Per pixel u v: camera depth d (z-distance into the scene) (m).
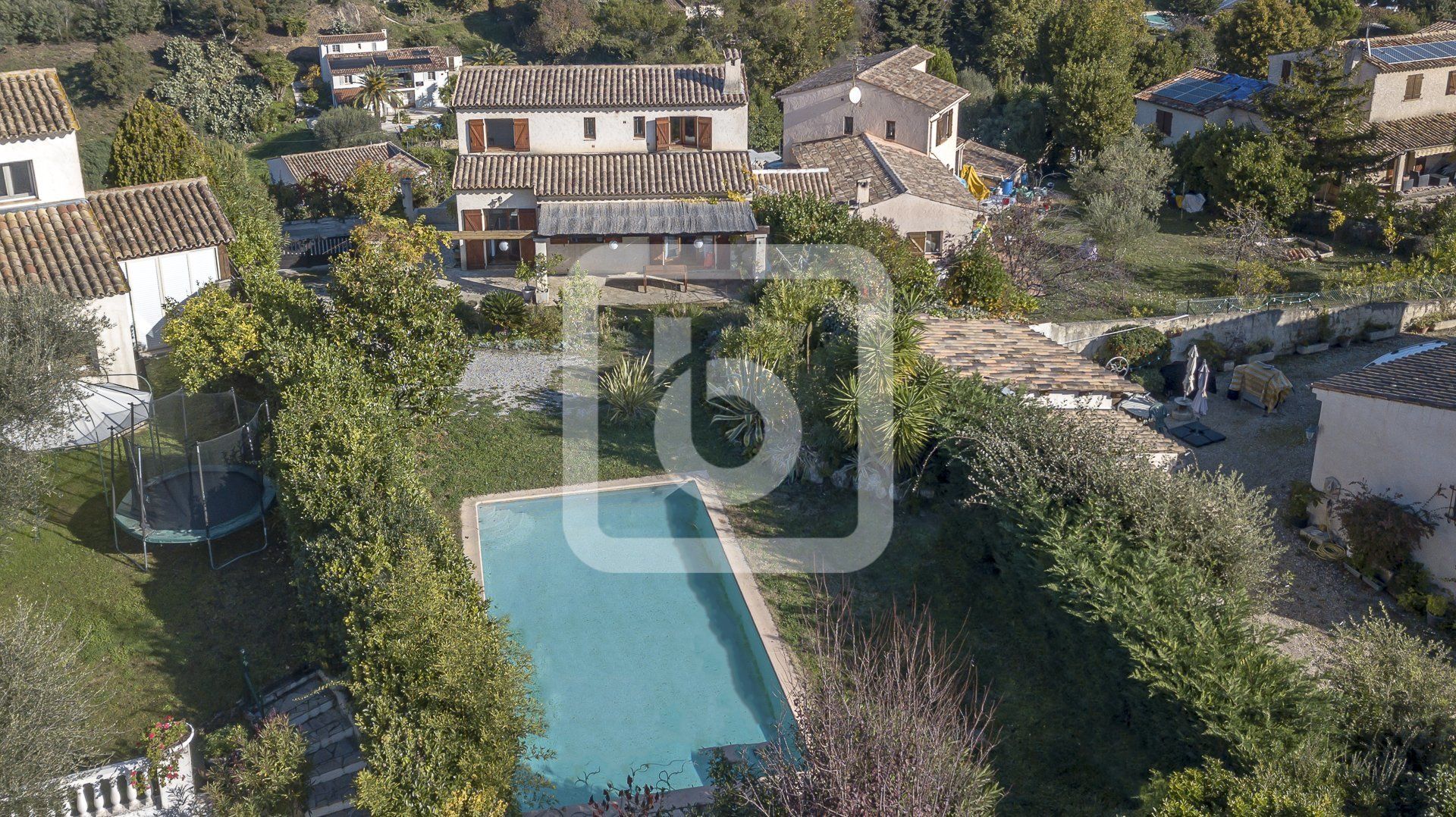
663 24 94.69
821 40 83.88
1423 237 40.31
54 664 14.30
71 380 20.23
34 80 28.22
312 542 17.42
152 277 28.53
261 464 20.52
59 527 20.33
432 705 14.29
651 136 39.22
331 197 50.56
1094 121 50.41
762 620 18.17
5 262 25.52
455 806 13.19
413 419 23.08
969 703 16.12
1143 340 29.67
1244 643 14.79
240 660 17.72
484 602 16.42
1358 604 19.95
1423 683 14.47
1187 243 42.62
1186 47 75.56
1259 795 11.92
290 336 24.05
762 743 15.65
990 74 85.00
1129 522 17.78
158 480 20.94
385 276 23.58
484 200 37.12
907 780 11.71
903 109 44.69
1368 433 20.91
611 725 16.47
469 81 39.41
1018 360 24.66
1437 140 46.81
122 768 14.64
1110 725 15.34
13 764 13.02
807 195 34.53
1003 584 18.36
